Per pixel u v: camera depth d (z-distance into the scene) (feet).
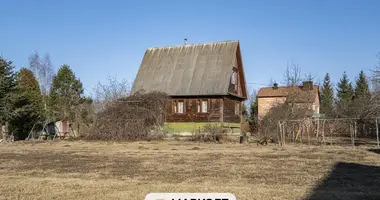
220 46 136.15
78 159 61.67
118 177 42.91
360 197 31.48
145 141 107.96
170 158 61.93
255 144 95.81
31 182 39.52
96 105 142.61
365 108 110.63
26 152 75.72
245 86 142.61
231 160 58.85
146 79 136.87
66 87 198.08
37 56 198.39
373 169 49.11
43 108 151.94
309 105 148.97
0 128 115.85
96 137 112.78
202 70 131.34
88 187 36.50
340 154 67.72
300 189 35.01
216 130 107.34
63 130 141.18
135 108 114.11
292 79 163.94
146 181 39.91
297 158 61.52
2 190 35.27
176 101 130.21
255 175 43.88
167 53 143.23
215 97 125.29
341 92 269.85
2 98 112.37
